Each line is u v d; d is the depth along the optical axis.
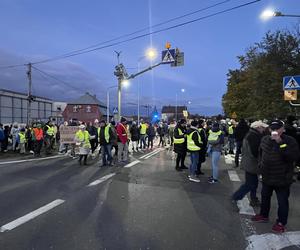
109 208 7.39
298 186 10.05
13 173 12.27
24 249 5.06
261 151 6.34
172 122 24.91
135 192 9.05
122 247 5.17
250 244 5.38
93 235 5.68
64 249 5.07
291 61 27.38
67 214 6.91
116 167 14.03
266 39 28.66
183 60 21.14
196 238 5.60
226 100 53.66
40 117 49.38
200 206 7.64
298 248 5.27
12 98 40.84
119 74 22.97
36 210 7.19
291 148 5.91
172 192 9.09
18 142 20.88
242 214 7.05
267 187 6.42
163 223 6.38
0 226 6.13
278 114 27.47
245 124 14.21
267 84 29.22
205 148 12.16
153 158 17.94
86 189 9.38
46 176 11.61
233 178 11.44
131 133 22.52
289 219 6.75
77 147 18.12
